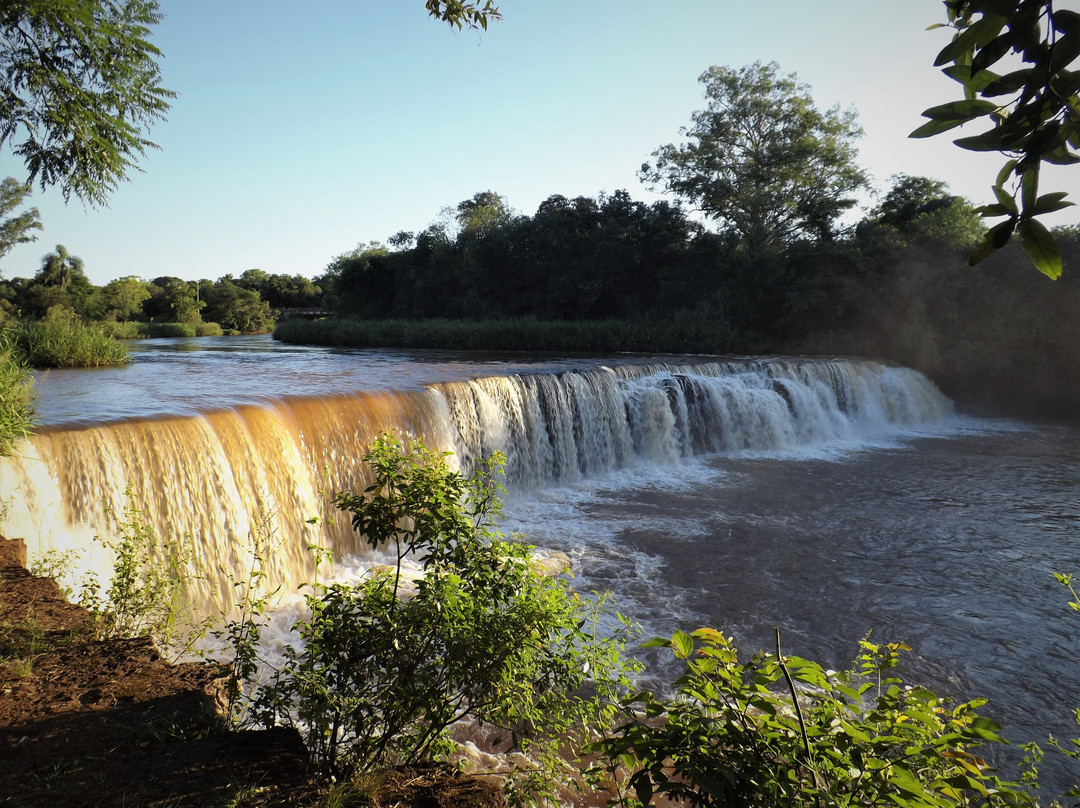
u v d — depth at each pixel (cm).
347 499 398
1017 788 586
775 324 3409
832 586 1008
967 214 3109
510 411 1532
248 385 1531
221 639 794
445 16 462
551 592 392
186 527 920
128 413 987
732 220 4062
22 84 1110
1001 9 133
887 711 274
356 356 2759
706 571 1062
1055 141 137
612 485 1616
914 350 2847
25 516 768
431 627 372
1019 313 2705
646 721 653
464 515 402
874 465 1825
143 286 8788
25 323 2248
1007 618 907
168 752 364
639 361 2547
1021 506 1420
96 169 1211
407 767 392
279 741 384
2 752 356
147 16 1179
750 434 2036
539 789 397
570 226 4634
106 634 506
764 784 234
